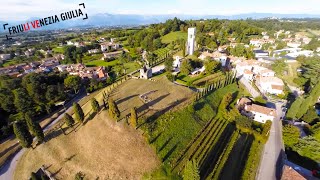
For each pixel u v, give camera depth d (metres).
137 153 51.72
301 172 52.50
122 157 51.66
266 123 65.81
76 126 67.75
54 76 129.62
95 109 66.25
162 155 51.59
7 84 120.62
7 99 93.50
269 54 175.62
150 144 53.53
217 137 63.50
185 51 147.00
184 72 112.44
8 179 55.97
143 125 57.94
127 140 54.56
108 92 80.31
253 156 59.12
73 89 123.69
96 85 120.19
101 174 49.94
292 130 63.09
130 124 58.44
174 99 73.50
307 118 80.00
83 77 135.62
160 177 47.31
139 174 48.22
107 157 52.75
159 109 65.81
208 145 58.81
